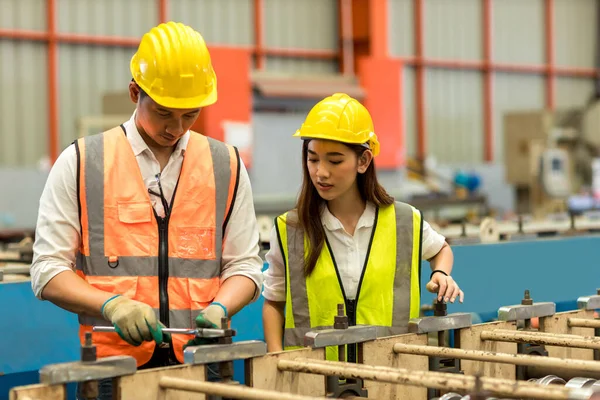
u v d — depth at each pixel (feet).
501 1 48.01
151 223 7.16
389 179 30.19
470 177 37.83
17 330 9.89
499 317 7.55
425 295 12.54
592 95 51.52
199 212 7.30
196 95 6.96
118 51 38.14
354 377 5.94
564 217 19.81
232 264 7.45
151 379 5.70
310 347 6.43
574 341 6.73
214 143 7.56
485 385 5.34
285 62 42.27
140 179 7.18
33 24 36.09
